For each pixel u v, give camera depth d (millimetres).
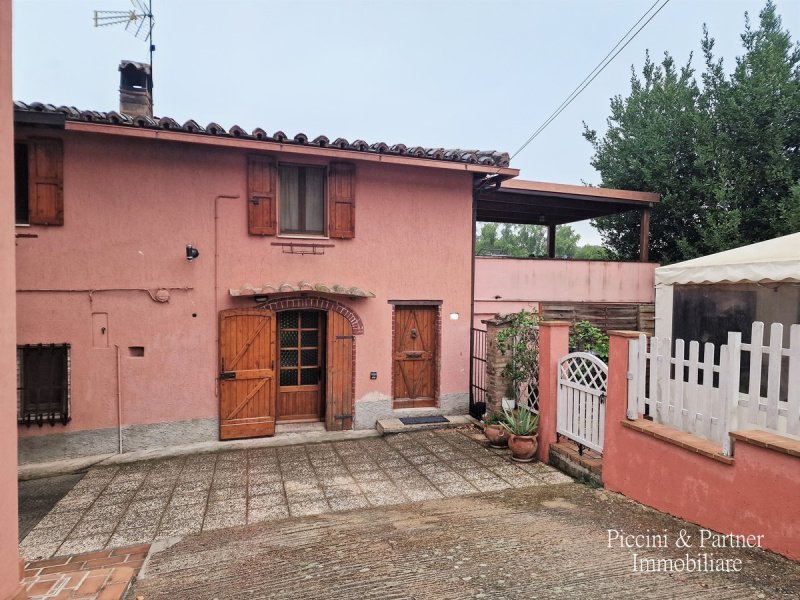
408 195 8305
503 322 7555
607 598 2727
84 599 3193
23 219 6633
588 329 6992
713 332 7336
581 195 10984
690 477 4016
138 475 6172
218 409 7355
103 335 6840
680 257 13352
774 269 5902
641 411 4805
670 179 12742
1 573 2496
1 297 2512
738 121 11891
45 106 6027
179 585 3326
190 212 7145
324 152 7305
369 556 3562
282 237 7578
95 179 6738
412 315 8539
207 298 7258
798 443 3234
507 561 3322
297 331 8023
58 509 5191
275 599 2951
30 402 6680
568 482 5621
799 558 3080
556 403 6301
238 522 4820
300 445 7355
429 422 8109
